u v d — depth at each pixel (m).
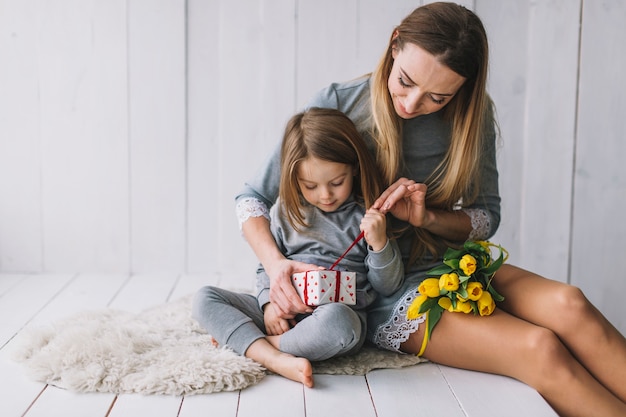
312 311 1.76
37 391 1.64
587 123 2.66
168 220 2.75
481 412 1.56
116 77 2.68
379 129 1.82
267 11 2.65
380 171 1.86
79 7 2.65
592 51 2.63
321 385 1.68
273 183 1.91
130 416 1.53
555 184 2.69
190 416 1.53
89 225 2.75
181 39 2.67
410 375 1.74
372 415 1.55
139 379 1.66
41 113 2.69
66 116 2.70
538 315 1.69
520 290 1.73
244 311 1.84
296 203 1.80
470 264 1.71
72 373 1.67
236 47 2.67
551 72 2.65
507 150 2.68
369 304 1.83
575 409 1.60
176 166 2.72
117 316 2.10
